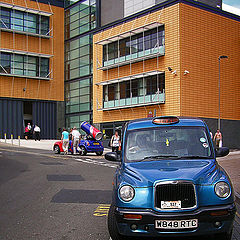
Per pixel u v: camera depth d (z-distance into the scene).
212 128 32.28
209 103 32.31
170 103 31.38
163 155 5.83
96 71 40.25
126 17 36.31
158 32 32.88
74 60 45.22
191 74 31.33
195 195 4.73
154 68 33.19
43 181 11.28
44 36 45.22
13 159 18.73
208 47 32.69
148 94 33.72
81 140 24.80
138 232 4.76
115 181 5.30
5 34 43.19
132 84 35.50
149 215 4.70
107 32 38.94
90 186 10.41
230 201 4.81
